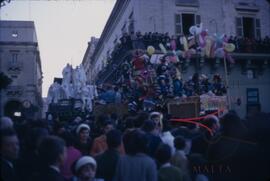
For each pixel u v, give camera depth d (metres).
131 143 4.84
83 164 4.34
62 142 3.97
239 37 24.72
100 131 6.99
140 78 15.96
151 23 23.27
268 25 26.47
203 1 24.78
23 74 40.22
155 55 17.34
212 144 5.02
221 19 25.05
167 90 15.41
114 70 24.81
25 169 4.40
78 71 18.33
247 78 24.61
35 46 41.50
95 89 18.14
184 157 5.15
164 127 7.39
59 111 16.42
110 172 4.88
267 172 4.70
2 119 4.86
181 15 24.06
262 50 24.38
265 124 4.91
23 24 41.06
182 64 21.73
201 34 19.50
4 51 40.25
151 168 4.71
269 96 25.05
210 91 15.98
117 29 30.17
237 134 4.88
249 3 26.00
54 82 18.86
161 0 23.69
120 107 13.49
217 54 19.64
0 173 3.95
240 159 4.75
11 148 4.12
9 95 29.06
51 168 3.83
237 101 22.78
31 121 6.39
